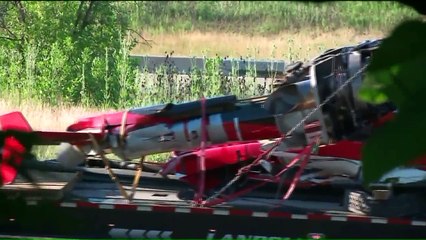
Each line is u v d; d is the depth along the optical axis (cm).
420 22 342
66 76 4728
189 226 2405
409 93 355
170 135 2388
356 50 2217
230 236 2392
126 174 2730
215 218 2397
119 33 4922
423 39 344
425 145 352
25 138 435
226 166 2514
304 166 2416
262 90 4722
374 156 357
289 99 2341
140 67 6056
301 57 5888
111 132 2384
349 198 2430
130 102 4778
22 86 4638
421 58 349
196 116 2400
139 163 2564
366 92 370
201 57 7094
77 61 4712
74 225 457
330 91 2256
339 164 2417
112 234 2377
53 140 459
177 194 2598
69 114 4297
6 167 430
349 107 2197
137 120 2394
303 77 2331
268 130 2394
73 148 2214
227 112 2405
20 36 2880
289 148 2422
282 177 2509
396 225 2350
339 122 2250
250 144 2475
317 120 2292
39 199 437
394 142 355
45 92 4662
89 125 2402
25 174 433
